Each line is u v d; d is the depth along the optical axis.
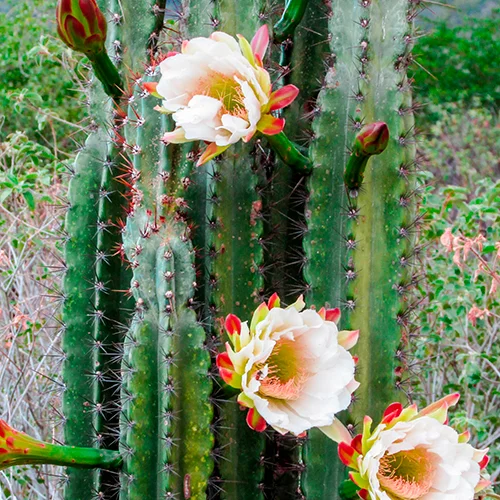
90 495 2.12
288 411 1.92
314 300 2.04
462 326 2.62
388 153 2.04
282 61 2.12
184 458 1.97
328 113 2.04
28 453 1.97
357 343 2.03
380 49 2.04
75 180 2.15
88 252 2.14
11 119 4.37
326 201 2.04
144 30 2.11
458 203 2.67
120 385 2.06
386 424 1.91
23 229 2.85
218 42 1.93
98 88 2.17
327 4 2.10
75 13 2.01
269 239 2.06
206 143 2.01
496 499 2.13
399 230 2.04
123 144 2.07
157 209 2.00
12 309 2.58
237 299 2.03
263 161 2.06
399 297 2.04
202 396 1.97
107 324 2.11
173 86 1.95
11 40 4.70
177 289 1.98
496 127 5.15
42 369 2.55
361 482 1.90
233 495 2.04
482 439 2.40
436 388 2.58
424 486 1.91
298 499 2.08
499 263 2.81
